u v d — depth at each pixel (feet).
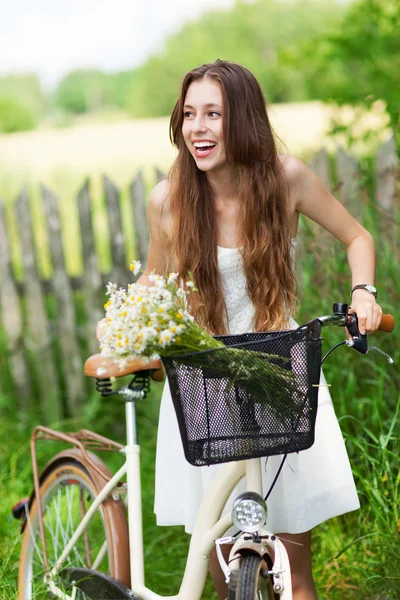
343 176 19.51
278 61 25.99
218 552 9.25
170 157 45.34
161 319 8.49
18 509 12.88
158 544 15.28
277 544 9.30
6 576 13.35
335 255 15.90
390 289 15.44
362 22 23.79
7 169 46.60
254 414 8.73
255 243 10.57
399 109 21.08
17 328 22.72
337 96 23.98
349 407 14.65
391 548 12.19
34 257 22.45
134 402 11.35
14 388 22.93
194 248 10.75
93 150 48.37
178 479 11.17
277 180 10.69
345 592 12.73
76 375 22.53
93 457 11.91
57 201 22.17
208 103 10.34
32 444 12.79
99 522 14.37
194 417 8.83
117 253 22.12
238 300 10.88
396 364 15.06
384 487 12.92
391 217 16.92
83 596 11.70
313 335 8.70
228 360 8.48
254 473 9.34
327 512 10.73
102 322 9.83
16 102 88.48
